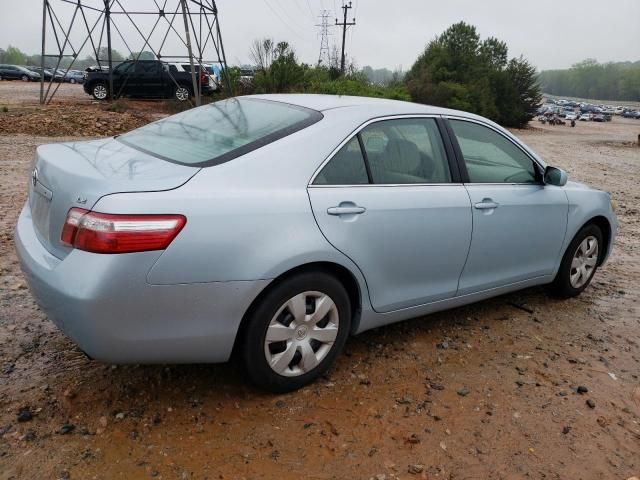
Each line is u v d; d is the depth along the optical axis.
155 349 2.71
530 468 2.76
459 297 3.93
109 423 2.84
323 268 3.15
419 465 2.71
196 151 3.08
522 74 51.28
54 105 20.31
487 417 3.13
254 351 2.96
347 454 2.75
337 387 3.30
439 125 3.81
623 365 3.85
